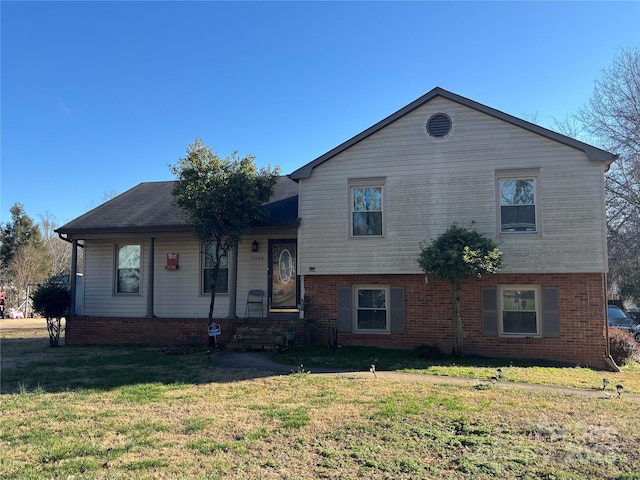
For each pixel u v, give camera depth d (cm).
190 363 1128
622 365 1234
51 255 4962
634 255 2270
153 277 1591
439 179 1345
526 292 1287
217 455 523
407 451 530
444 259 1140
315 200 1427
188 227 1467
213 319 1439
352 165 1410
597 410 705
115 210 1689
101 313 1653
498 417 656
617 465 489
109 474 470
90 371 1035
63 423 646
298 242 1428
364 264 1378
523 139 1298
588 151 1245
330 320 1405
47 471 479
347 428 609
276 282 1529
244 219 1341
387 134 1391
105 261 1669
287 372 1012
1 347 1495
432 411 686
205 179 1314
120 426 627
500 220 1297
